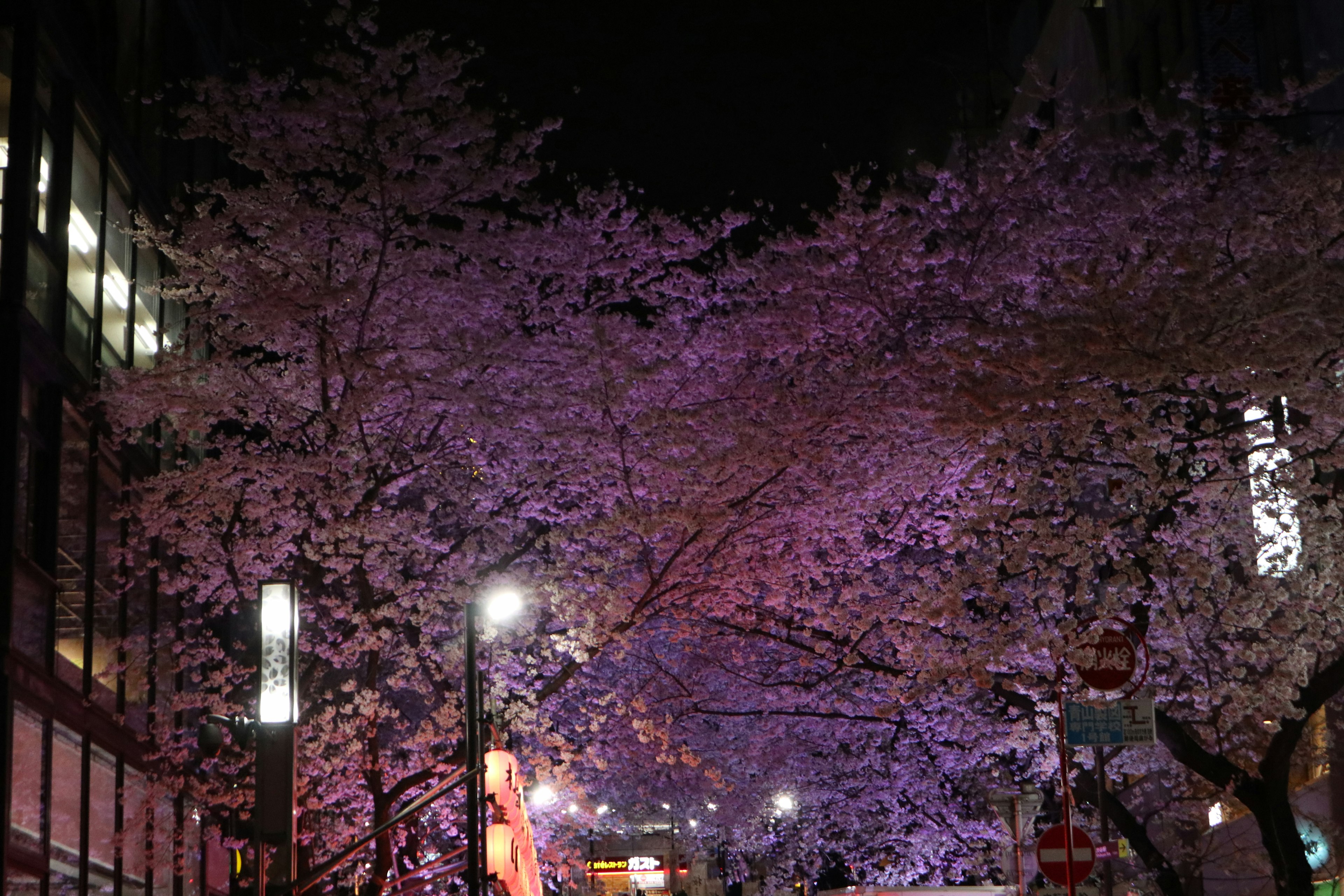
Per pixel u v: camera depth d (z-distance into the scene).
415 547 21.58
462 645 22.98
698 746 30.17
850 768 28.66
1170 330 15.72
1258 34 26.41
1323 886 21.58
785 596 20.48
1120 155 25.89
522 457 21.58
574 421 20.95
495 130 20.66
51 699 16.66
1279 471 16.05
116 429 19.84
